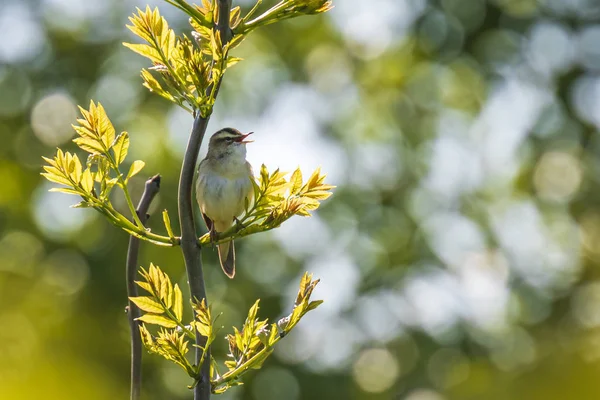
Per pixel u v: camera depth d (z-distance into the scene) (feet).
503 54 67.46
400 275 59.31
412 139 64.85
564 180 64.54
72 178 15.75
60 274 53.62
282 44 64.44
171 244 15.92
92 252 52.90
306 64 65.00
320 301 15.71
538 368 31.14
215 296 53.47
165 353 15.06
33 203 57.41
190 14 16.39
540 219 63.31
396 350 57.00
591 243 60.85
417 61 67.97
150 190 17.10
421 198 63.05
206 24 16.53
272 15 16.48
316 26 65.00
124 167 53.21
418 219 61.62
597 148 65.87
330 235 59.26
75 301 51.16
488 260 61.46
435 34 66.13
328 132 64.44
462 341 56.59
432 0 65.31
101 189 15.87
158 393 51.96
